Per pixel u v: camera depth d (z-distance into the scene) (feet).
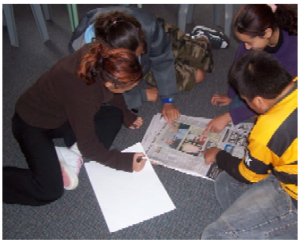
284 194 3.33
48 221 4.21
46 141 4.02
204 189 4.43
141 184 4.33
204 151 4.57
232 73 2.95
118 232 4.05
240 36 3.76
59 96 3.45
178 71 5.63
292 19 3.71
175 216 4.17
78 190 4.50
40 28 6.90
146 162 4.52
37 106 3.77
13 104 5.75
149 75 5.71
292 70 4.15
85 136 3.57
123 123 5.15
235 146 4.64
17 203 4.19
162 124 5.04
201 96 5.76
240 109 4.63
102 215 4.24
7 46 7.02
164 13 7.77
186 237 4.00
